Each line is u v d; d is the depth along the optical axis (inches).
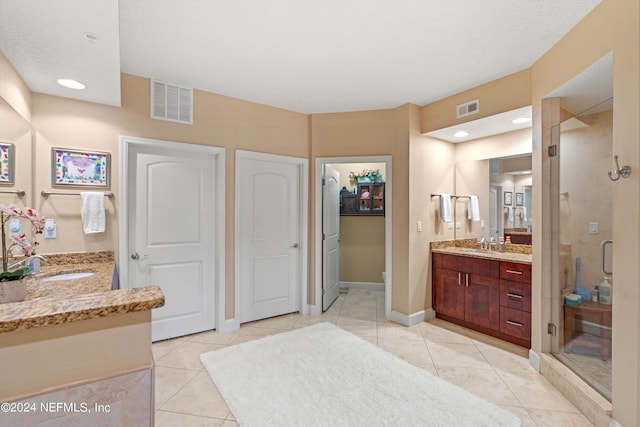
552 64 86.7
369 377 87.7
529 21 75.6
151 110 108.3
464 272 127.3
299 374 89.5
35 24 59.5
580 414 73.2
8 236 78.6
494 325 117.0
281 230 142.2
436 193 141.3
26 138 86.1
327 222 153.8
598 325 78.4
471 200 142.3
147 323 40.6
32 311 35.0
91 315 36.3
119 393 38.8
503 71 102.3
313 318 140.0
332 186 165.2
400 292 133.6
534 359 95.3
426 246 137.3
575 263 85.5
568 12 72.0
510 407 75.7
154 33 80.9
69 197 95.3
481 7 70.7
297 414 71.6
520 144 125.9
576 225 85.5
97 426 37.9
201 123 118.2
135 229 109.2
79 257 96.3
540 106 93.0
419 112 134.0
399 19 75.2
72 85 87.2
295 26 78.1
